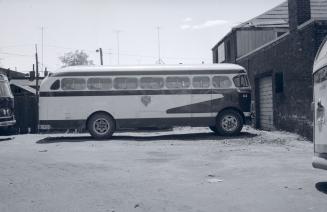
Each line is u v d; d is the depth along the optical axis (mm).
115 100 16953
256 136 16891
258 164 10047
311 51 14562
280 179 8000
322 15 24547
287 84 17188
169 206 6078
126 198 6688
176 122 17031
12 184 8039
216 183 7816
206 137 17203
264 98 20812
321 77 7230
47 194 7109
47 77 17016
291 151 12594
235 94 17172
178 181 8117
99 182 8156
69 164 10617
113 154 12547
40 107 16891
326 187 7168
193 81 17094
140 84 17016
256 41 26438
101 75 16969
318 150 7309
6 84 18656
